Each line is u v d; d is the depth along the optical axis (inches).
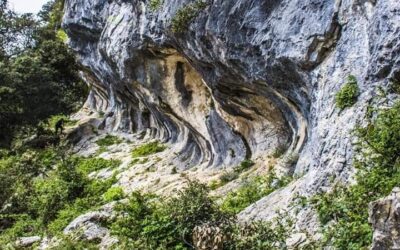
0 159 1215.6
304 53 465.1
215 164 764.0
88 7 1098.7
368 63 400.8
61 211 791.1
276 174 579.2
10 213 845.8
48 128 1378.0
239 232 404.5
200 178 745.0
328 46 453.4
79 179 892.6
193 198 467.2
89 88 1584.6
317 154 418.3
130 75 896.9
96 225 636.7
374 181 322.7
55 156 1105.4
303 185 424.2
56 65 1600.6
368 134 356.5
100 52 1032.2
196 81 797.2
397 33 376.8
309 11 469.1
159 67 826.2
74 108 1566.2
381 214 246.8
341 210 323.3
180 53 729.0
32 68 1350.9
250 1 531.5
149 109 1019.9
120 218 571.5
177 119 896.3
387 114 349.4
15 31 1646.2
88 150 1194.6
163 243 458.6
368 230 293.6
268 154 652.7
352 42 426.9
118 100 1245.7
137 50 818.2
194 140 869.8
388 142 336.5
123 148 1128.2
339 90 420.5
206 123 778.2
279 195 469.1
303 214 384.2
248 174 644.1
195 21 606.9
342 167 381.1
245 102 652.1
